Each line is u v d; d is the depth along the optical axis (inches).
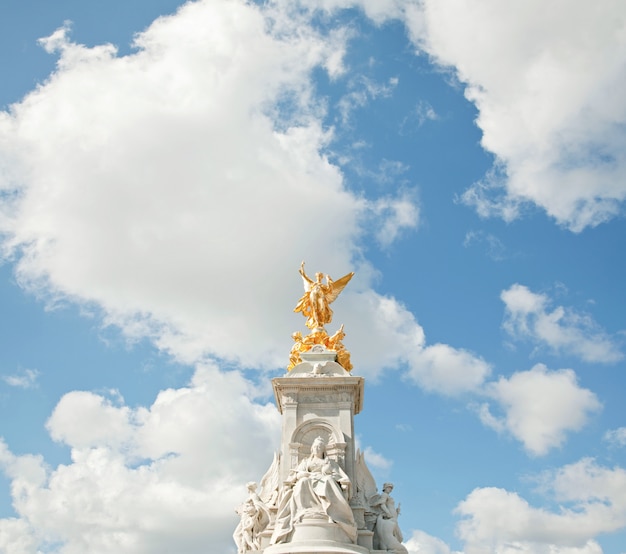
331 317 1678.2
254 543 1369.3
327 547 1246.9
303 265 1743.4
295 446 1438.2
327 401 1496.1
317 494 1314.0
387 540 1370.6
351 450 1441.9
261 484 1483.8
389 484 1453.0
